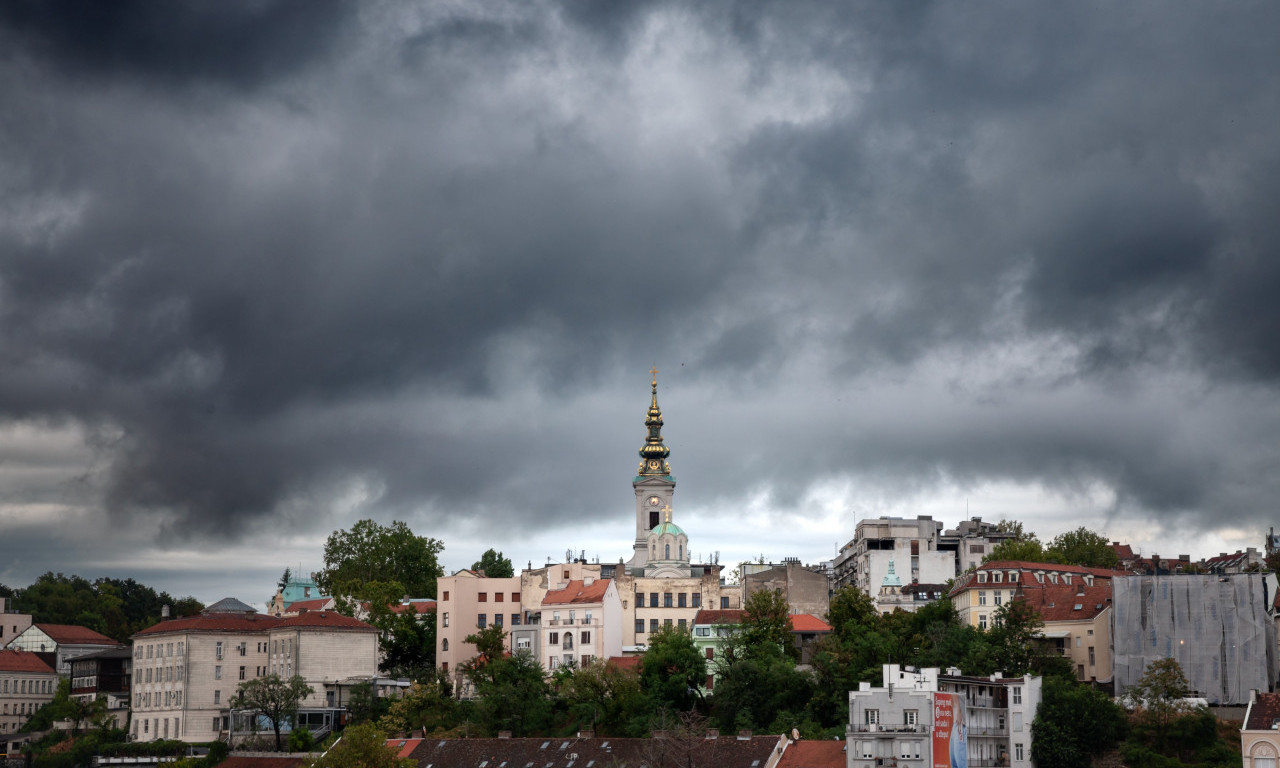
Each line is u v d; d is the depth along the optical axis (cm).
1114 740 18562
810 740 18525
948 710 17775
